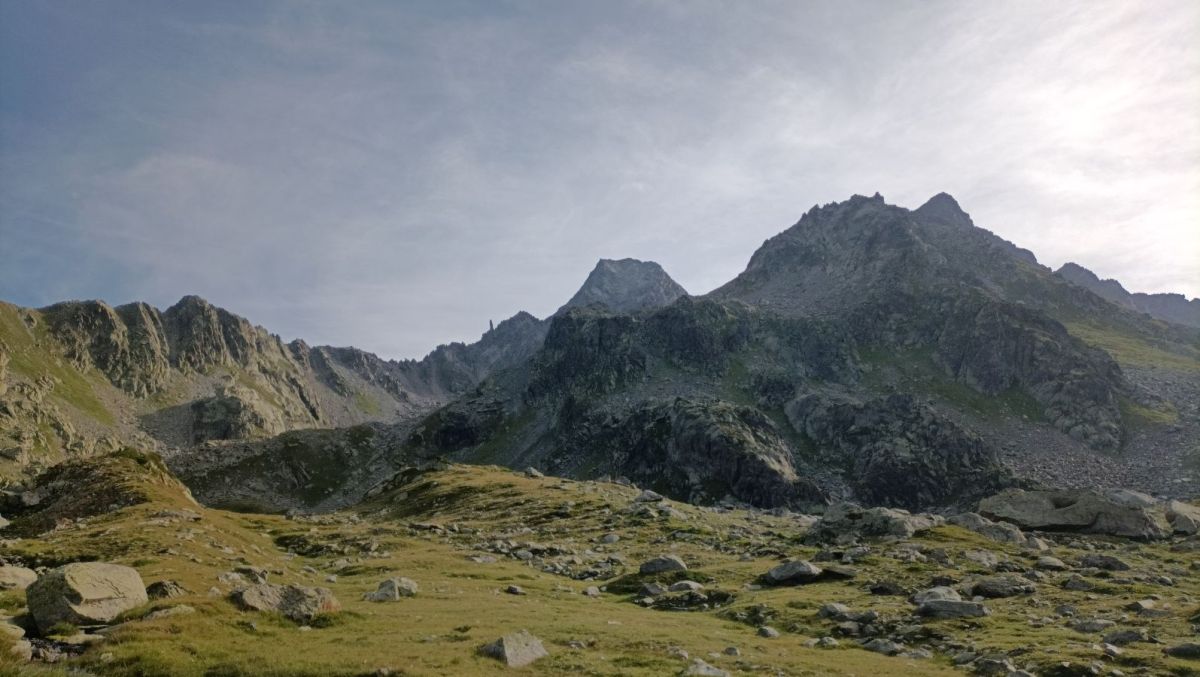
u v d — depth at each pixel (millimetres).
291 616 30609
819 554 54562
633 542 69500
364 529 84875
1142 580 44594
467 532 81250
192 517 64500
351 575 53938
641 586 49000
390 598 39750
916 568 48406
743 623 37531
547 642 29000
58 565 40250
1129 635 29312
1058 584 42938
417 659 24297
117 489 75625
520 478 136750
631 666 24766
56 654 22688
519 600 42000
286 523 94688
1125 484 198000
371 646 26453
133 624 25672
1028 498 79250
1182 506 81688
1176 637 29672
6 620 25203
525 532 79312
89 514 70125
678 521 79938
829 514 68438
